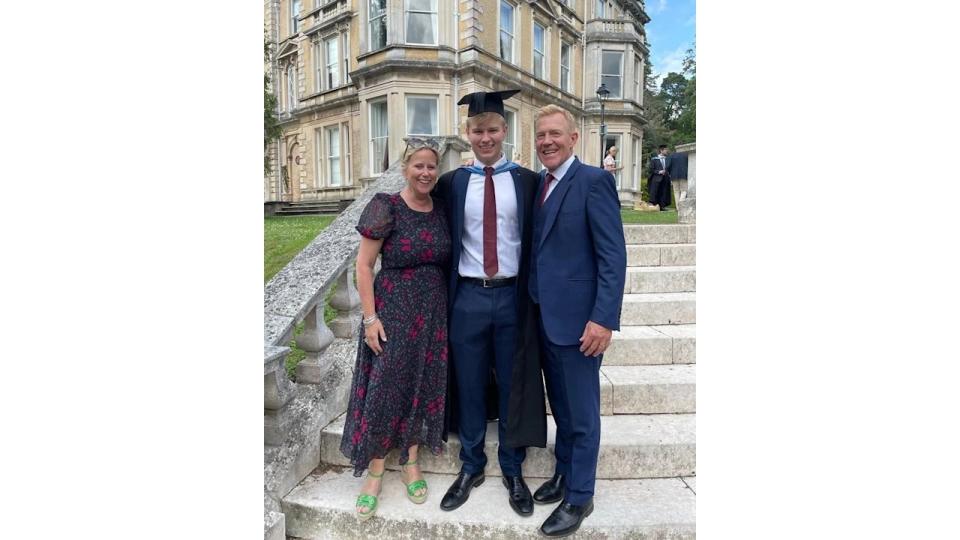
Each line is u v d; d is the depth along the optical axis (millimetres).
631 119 19047
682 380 2787
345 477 2428
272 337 2271
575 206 2035
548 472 2451
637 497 2262
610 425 2607
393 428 2168
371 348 2148
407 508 2201
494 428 2637
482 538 2127
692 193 5734
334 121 16453
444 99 13844
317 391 2615
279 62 18812
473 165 2277
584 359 2057
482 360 2229
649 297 3678
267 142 15195
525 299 2191
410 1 13570
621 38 18703
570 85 18359
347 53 15820
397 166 3846
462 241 2217
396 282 2174
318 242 2895
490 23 14164
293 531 2252
